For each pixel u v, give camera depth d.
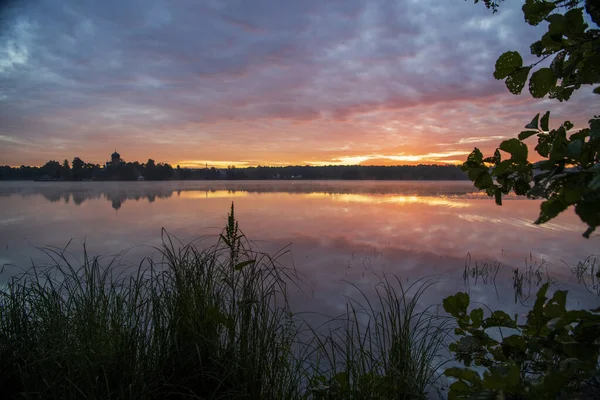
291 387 2.22
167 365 2.27
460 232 11.23
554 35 0.89
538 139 1.06
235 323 2.47
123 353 2.20
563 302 1.00
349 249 8.76
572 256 8.01
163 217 15.36
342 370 2.78
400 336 2.57
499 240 9.92
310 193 36.44
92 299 2.59
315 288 5.74
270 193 36.97
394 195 31.77
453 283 6.16
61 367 2.07
